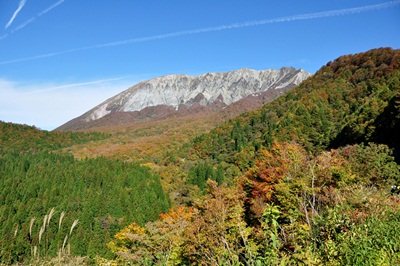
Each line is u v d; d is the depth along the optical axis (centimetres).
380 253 509
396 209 747
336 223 635
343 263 509
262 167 2234
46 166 8975
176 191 6812
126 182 7500
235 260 585
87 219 5131
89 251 3325
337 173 1542
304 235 650
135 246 1728
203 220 1438
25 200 5769
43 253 500
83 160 10162
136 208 6078
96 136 17400
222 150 8344
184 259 1447
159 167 8900
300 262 508
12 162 8912
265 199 1852
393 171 1939
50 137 16025
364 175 1945
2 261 491
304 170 1627
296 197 1292
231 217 1377
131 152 11006
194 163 8225
